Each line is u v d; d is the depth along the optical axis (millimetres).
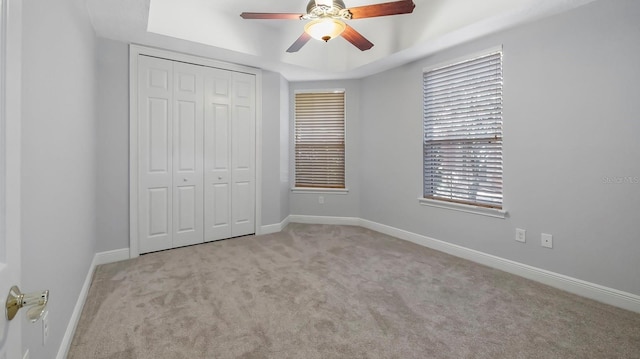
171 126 3436
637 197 2127
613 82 2209
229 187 3920
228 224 3932
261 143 4172
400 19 3391
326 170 4824
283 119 4488
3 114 626
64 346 1586
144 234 3299
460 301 2262
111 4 2385
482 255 3049
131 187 3174
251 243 3744
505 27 2764
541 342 1766
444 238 3449
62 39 1651
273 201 4320
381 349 1699
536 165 2631
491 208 2947
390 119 4133
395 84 4039
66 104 1731
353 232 4297
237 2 3139
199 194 3678
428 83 3646
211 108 3721
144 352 1663
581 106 2363
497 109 2955
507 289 2469
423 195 3703
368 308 2152
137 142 3213
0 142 619
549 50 2531
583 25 2344
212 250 3457
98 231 3008
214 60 3701
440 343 1754
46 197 1355
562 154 2473
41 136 1297
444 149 3477
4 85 627
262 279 2646
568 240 2449
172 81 3416
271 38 3701
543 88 2572
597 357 1636
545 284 2568
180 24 3033
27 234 1130
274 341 1769
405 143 3920
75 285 1941
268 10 3281
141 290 2418
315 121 4809
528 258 2699
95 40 2871
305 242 3799
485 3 2586
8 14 640
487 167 3039
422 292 2408
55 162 1502
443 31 2945
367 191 4559
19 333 687
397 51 3443
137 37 3002
